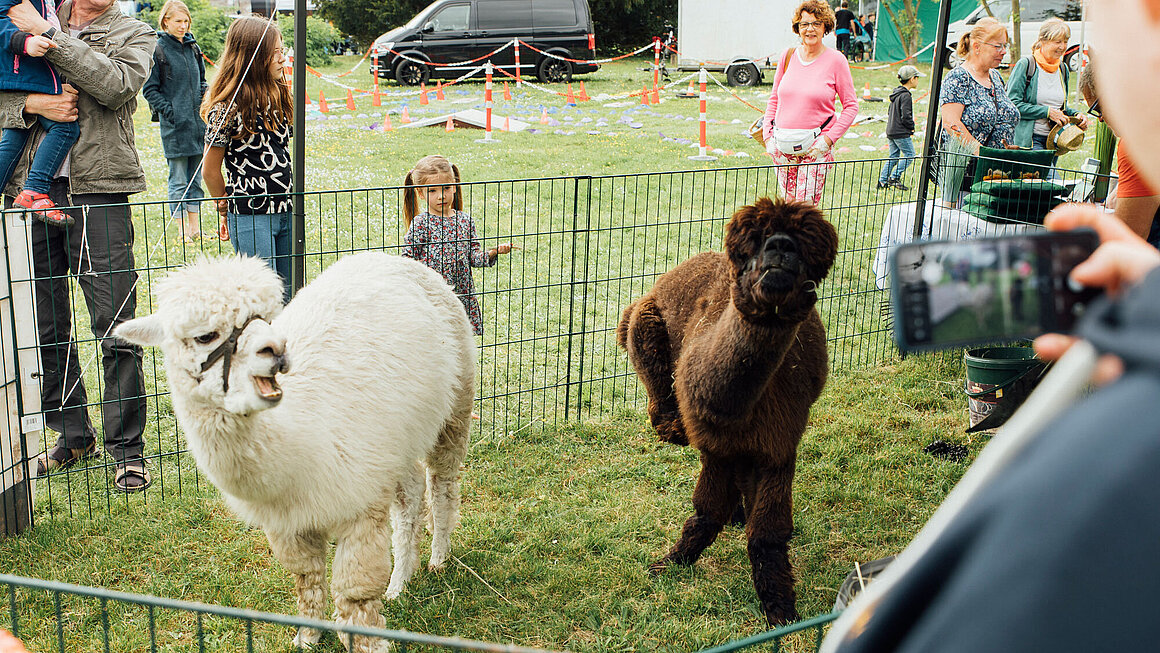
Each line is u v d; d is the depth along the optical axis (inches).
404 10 1405.0
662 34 1472.7
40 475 198.7
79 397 206.2
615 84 1003.9
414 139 625.6
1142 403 19.4
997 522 20.9
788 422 150.6
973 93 268.5
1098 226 32.0
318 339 139.9
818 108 292.0
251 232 223.3
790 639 152.7
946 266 31.5
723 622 157.5
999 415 174.7
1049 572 19.4
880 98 843.4
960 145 263.3
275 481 126.2
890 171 466.3
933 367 267.1
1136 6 21.8
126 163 190.5
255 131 216.7
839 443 221.3
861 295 318.0
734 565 175.2
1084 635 18.9
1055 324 31.9
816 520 190.9
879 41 1101.7
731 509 168.1
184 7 325.4
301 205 195.6
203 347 117.4
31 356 176.4
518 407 233.9
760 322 133.3
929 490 202.7
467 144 607.5
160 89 327.0
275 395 118.5
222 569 170.4
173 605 62.7
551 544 180.7
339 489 131.7
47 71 180.5
